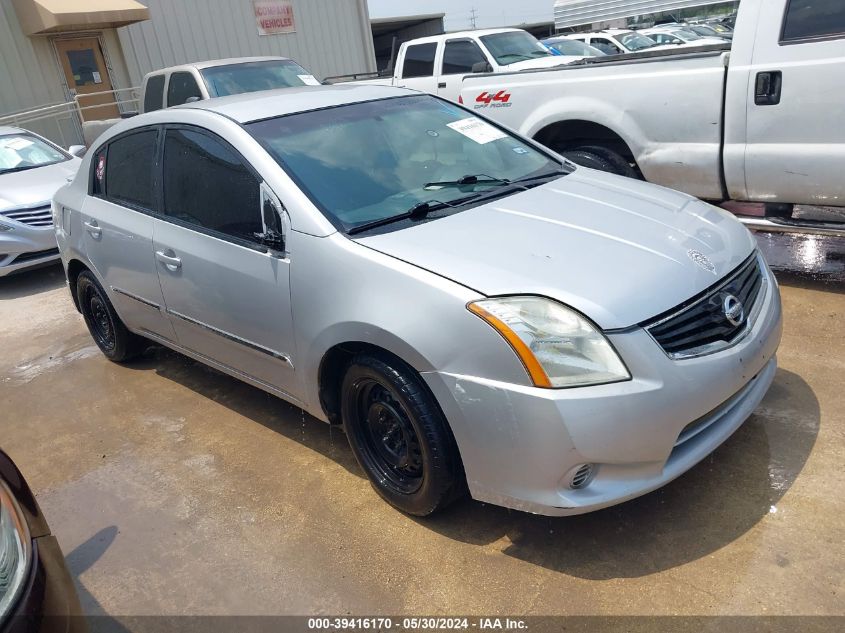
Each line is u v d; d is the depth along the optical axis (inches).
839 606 91.6
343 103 150.3
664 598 96.4
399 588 104.3
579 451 94.1
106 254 169.9
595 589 99.3
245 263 130.7
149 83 401.7
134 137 163.9
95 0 514.0
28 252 280.1
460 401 100.0
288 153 131.2
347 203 124.7
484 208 126.6
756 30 178.1
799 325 167.0
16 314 255.6
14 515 75.9
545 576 102.8
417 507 114.1
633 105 205.6
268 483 133.7
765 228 189.3
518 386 95.6
